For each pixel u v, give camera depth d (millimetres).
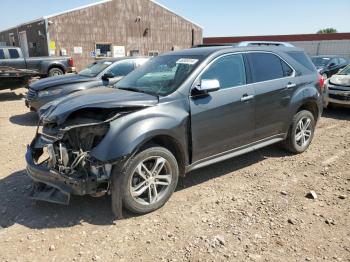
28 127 8000
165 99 3992
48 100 7965
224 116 4441
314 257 3086
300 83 5539
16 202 4168
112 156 3463
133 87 4598
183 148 4078
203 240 3369
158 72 4668
